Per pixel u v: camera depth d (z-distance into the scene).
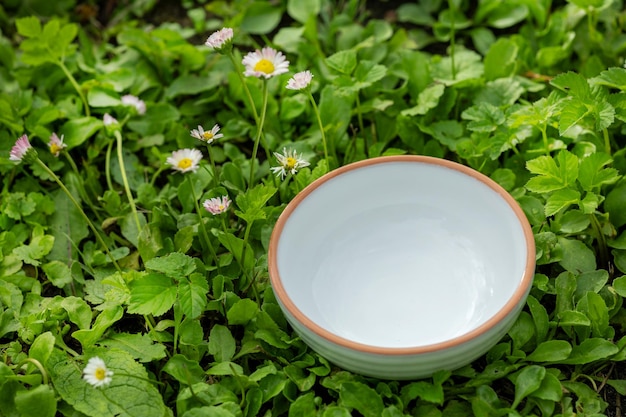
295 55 0.85
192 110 0.81
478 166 0.74
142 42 0.83
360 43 0.84
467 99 0.79
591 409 0.62
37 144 0.78
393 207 0.69
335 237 0.68
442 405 0.62
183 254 0.65
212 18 0.91
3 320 0.67
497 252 0.65
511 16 0.85
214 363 0.64
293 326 0.61
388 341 0.63
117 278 0.68
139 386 0.63
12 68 0.84
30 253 0.70
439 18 0.87
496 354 0.64
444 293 0.65
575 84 0.68
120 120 0.81
